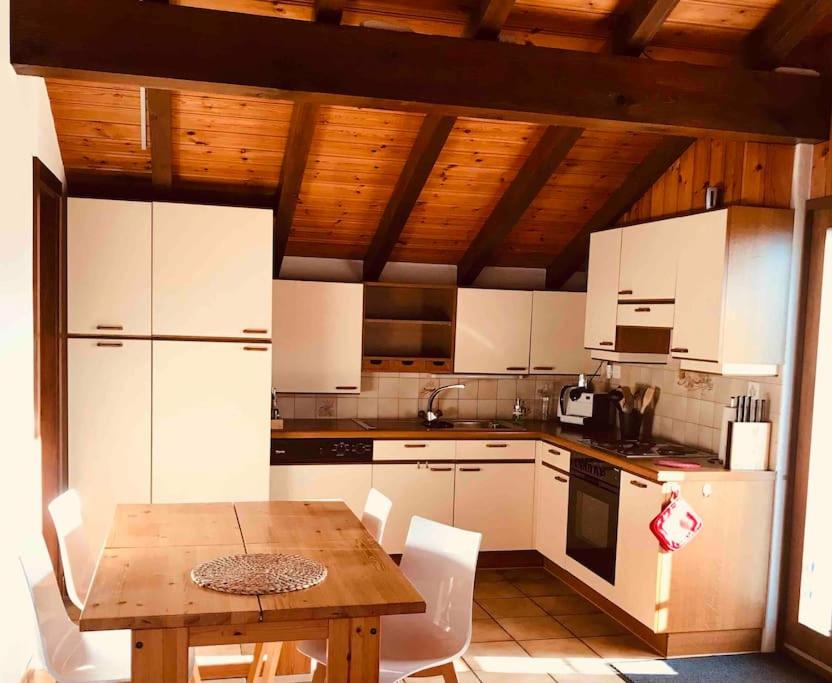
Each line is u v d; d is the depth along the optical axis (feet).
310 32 10.87
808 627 13.01
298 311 17.10
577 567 15.53
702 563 13.14
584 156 15.71
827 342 12.98
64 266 14.49
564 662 12.85
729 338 12.84
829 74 12.78
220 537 10.03
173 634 7.46
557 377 19.86
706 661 13.09
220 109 13.73
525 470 17.49
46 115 13.12
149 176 15.49
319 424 17.47
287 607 7.62
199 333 15.11
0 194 9.63
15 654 10.78
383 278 19.03
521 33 12.60
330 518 11.21
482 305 18.29
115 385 14.80
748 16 12.39
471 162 15.69
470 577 9.39
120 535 9.98
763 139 12.66
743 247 12.82
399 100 11.18
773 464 13.41
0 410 9.78
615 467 14.24
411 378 18.95
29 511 11.75
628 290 15.40
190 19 10.49
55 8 10.13
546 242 18.74
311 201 16.51
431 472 16.94
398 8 11.95
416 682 12.01
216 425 15.28
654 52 13.19
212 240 15.10
